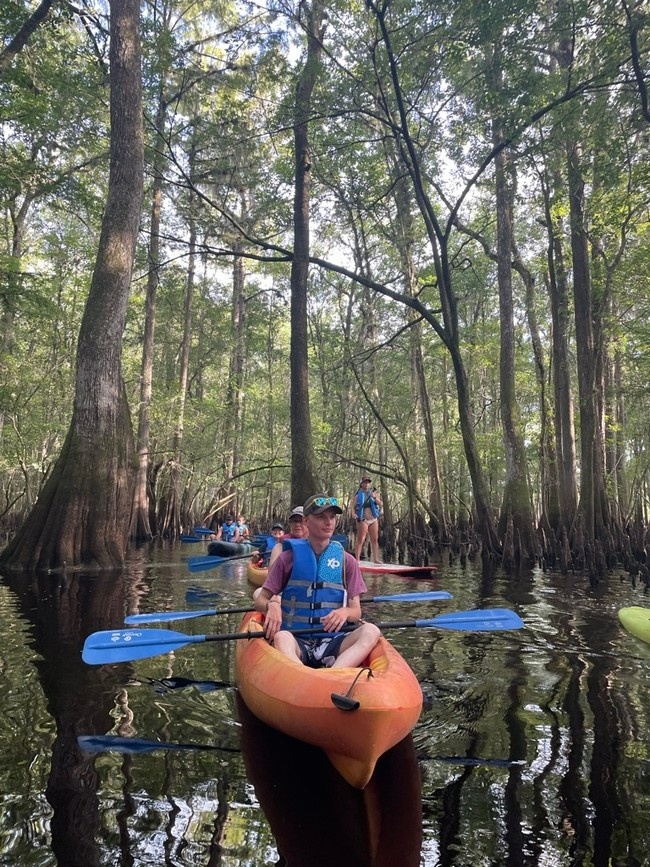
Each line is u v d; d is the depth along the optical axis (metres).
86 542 10.41
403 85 12.35
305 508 4.27
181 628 6.00
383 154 17.33
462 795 2.78
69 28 15.49
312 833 2.49
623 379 21.38
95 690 4.12
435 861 2.31
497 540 13.16
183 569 11.23
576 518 12.58
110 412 10.75
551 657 5.05
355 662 3.61
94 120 15.41
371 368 23.14
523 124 10.63
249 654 3.96
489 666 4.78
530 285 17.31
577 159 12.06
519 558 12.95
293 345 14.23
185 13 20.53
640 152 12.11
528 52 10.23
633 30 9.00
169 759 3.10
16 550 10.22
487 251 17.03
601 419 15.29
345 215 20.17
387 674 3.19
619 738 3.37
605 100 10.14
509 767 3.04
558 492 15.30
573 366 24.84
